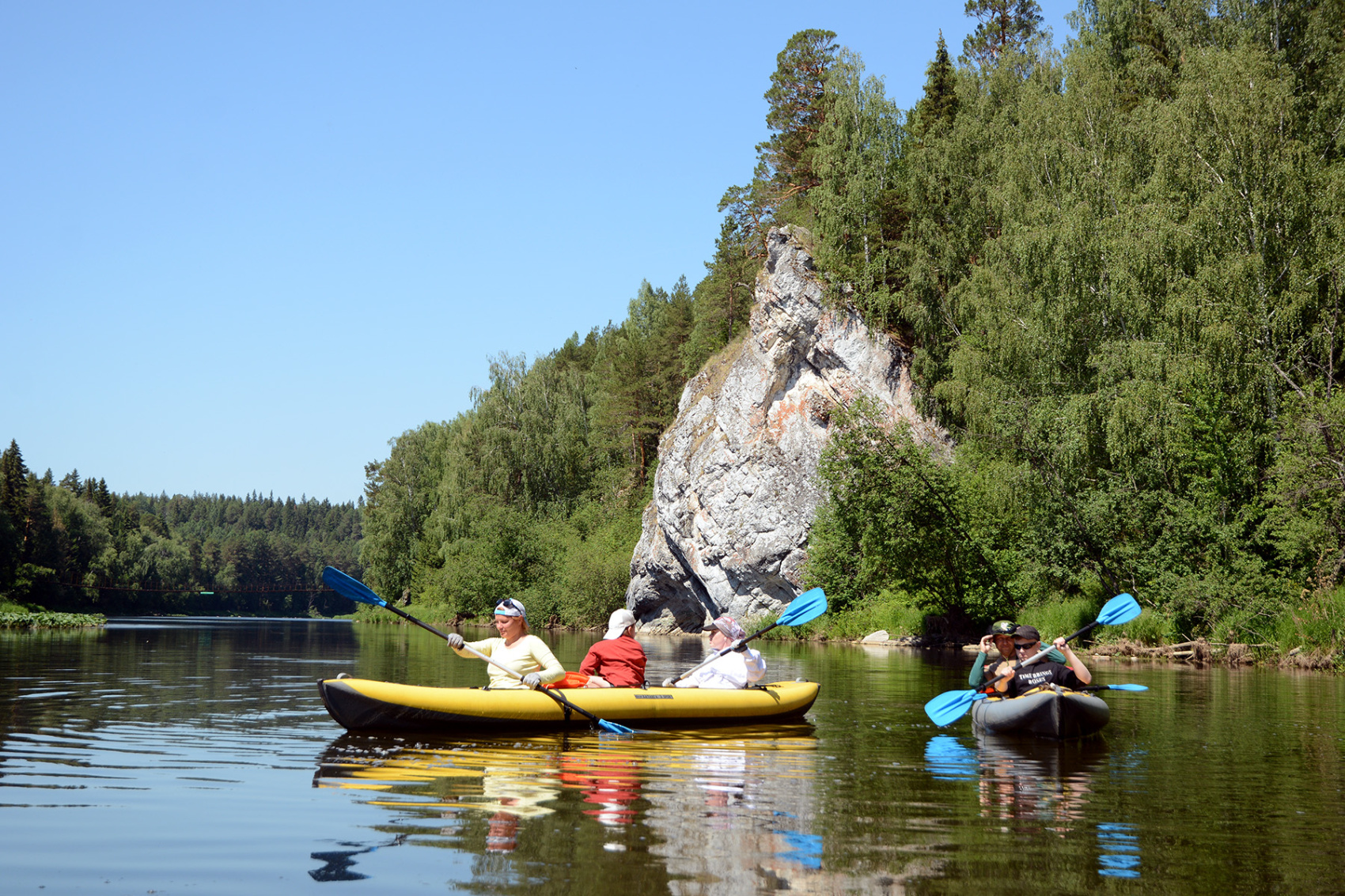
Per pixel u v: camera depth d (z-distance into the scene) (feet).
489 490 189.16
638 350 190.60
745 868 13.05
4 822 15.40
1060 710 25.00
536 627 162.81
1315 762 22.00
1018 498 76.07
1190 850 14.30
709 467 130.21
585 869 12.91
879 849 14.15
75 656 59.62
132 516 424.05
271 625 217.56
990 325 91.09
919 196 114.21
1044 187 93.81
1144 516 68.49
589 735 25.54
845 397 116.37
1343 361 69.26
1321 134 78.23
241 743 23.62
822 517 105.60
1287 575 61.62
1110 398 71.72
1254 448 64.75
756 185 164.86
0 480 274.16
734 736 25.88
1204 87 75.15
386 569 241.96
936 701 28.37
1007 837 14.94
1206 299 68.90
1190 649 60.75
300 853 13.65
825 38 151.53
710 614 137.59
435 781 18.94
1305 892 12.37
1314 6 87.66
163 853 13.64
